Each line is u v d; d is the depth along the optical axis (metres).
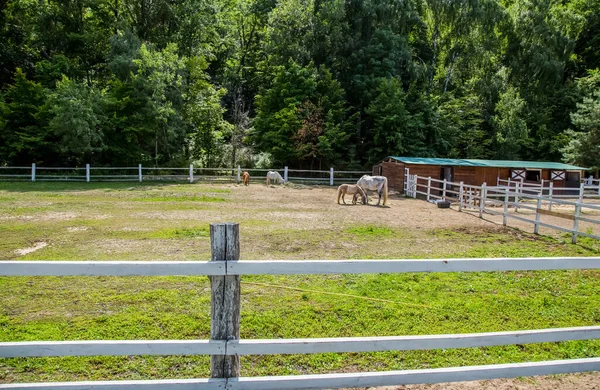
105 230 8.38
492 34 33.47
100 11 27.55
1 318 3.93
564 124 31.30
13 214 10.31
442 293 4.88
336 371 3.12
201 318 3.99
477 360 3.32
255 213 11.45
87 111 21.14
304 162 27.78
